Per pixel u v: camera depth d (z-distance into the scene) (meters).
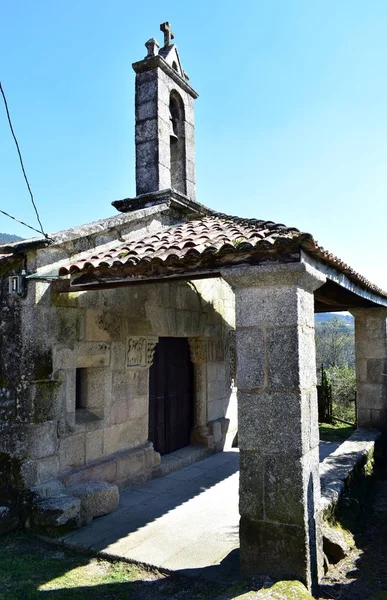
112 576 4.05
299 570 3.55
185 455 7.70
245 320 3.91
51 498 5.00
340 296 7.28
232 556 4.29
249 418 3.81
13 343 5.24
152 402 7.47
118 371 6.34
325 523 4.57
